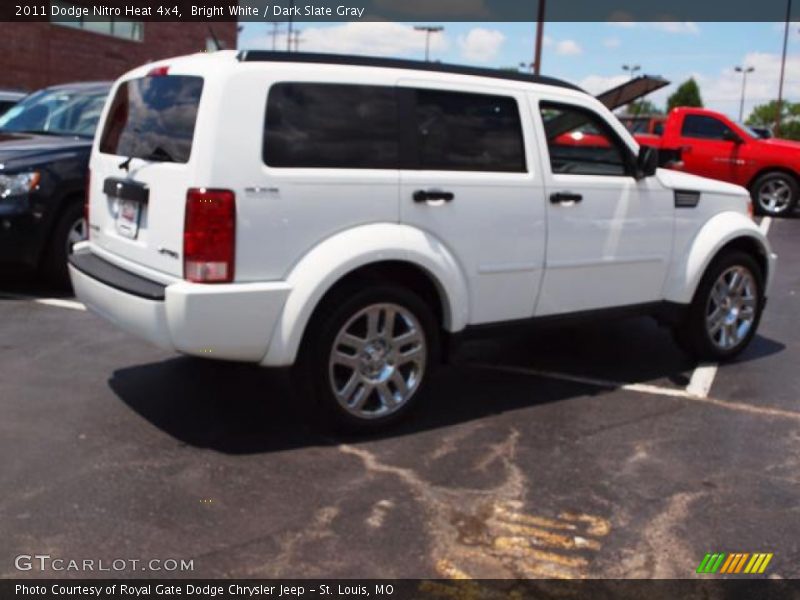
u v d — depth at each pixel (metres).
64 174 7.05
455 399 5.12
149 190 4.16
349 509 3.62
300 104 4.05
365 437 4.44
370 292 4.28
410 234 4.35
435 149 4.49
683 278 5.66
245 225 3.89
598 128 5.20
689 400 5.23
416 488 3.86
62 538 3.30
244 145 3.88
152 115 4.33
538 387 5.41
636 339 6.68
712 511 3.74
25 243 6.90
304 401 4.32
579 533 3.50
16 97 12.57
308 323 4.19
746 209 6.15
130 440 4.25
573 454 4.32
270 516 3.54
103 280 4.33
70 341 5.89
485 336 4.86
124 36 26.88
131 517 3.48
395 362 4.46
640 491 3.92
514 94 4.82
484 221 4.64
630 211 5.32
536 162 4.87
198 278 3.87
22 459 3.98
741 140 15.00
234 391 5.03
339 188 4.13
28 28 23.80
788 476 4.14
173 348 3.95
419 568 3.20
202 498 3.67
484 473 4.05
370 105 4.28
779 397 5.34
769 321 7.46
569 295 5.15
